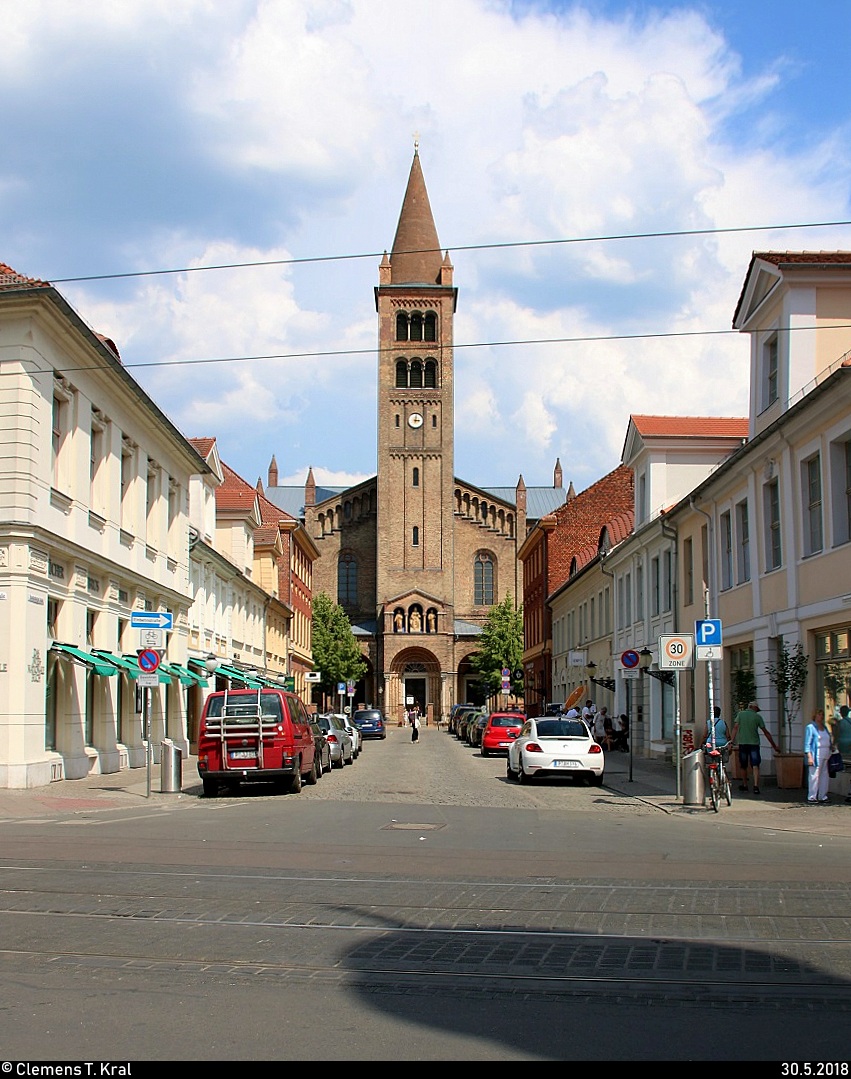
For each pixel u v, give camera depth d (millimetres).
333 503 101875
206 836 15320
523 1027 6258
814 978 7371
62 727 25109
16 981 7152
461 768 35812
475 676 99688
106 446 28062
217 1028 6109
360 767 36719
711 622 21422
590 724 41906
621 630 43875
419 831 16125
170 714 35906
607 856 13430
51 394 24016
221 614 46500
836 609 20984
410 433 99438
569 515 68188
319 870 12062
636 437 38812
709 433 37781
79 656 24594
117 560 28750
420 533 98312
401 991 7008
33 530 22547
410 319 100625
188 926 8945
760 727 22812
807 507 23078
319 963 7719
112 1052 5676
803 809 19547
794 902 10172
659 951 8156
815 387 22484
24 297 22281
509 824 17297
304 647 82125
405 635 96312
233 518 52844
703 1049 5863
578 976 7422
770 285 26172
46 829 16250
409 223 103062
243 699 23953
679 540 33656
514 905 9984
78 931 8734
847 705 21156
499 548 101500
